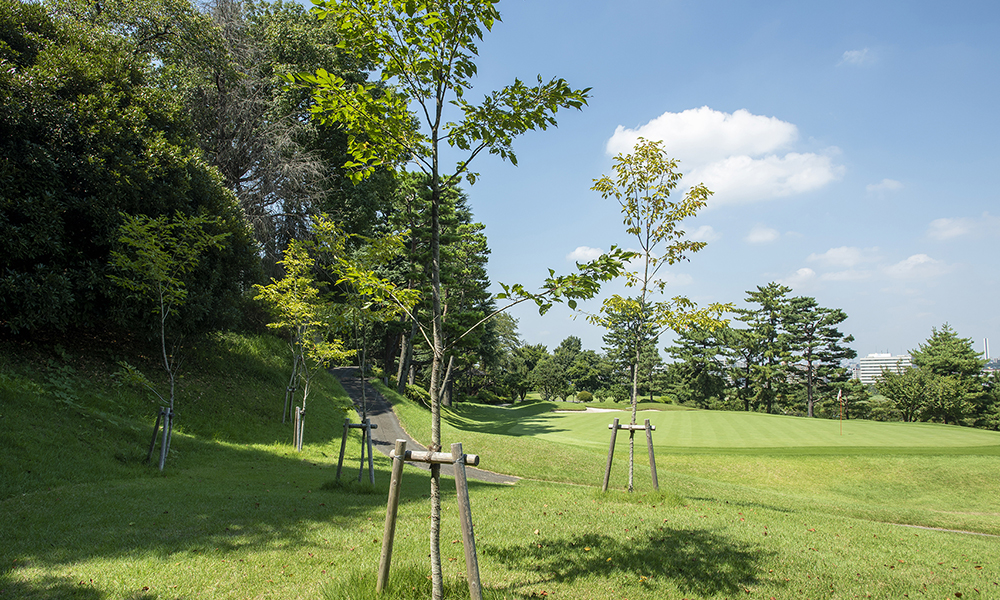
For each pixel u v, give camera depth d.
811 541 7.33
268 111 26.83
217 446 14.73
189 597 4.11
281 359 25.20
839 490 19.34
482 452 19.77
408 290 4.57
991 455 21.55
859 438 27.03
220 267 18.28
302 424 17.19
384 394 32.06
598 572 5.21
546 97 4.76
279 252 28.02
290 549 5.56
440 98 4.71
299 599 4.14
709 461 21.59
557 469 17.80
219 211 18.17
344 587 4.16
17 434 9.44
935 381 62.41
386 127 4.75
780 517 9.40
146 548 5.36
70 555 4.96
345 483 10.70
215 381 19.59
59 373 13.92
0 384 11.11
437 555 3.93
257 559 5.14
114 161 14.24
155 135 15.84
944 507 17.98
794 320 68.12
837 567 5.96
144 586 4.27
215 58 22.98
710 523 8.05
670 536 6.92
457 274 37.34
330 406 24.95
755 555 6.23
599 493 10.59
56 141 13.46
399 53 4.62
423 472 16.09
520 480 16.06
